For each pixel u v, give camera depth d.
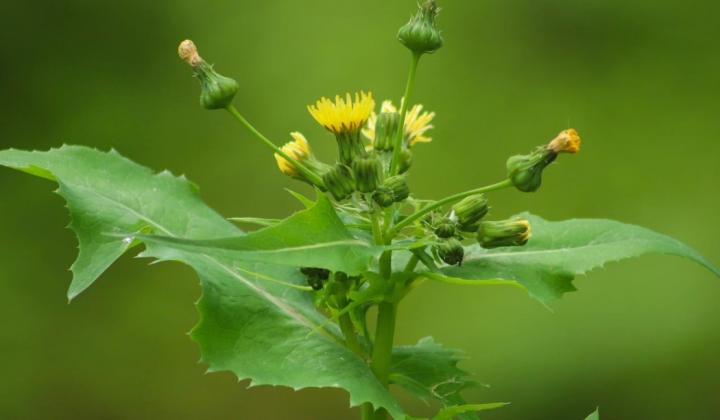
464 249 0.93
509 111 2.02
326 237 0.86
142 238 0.83
